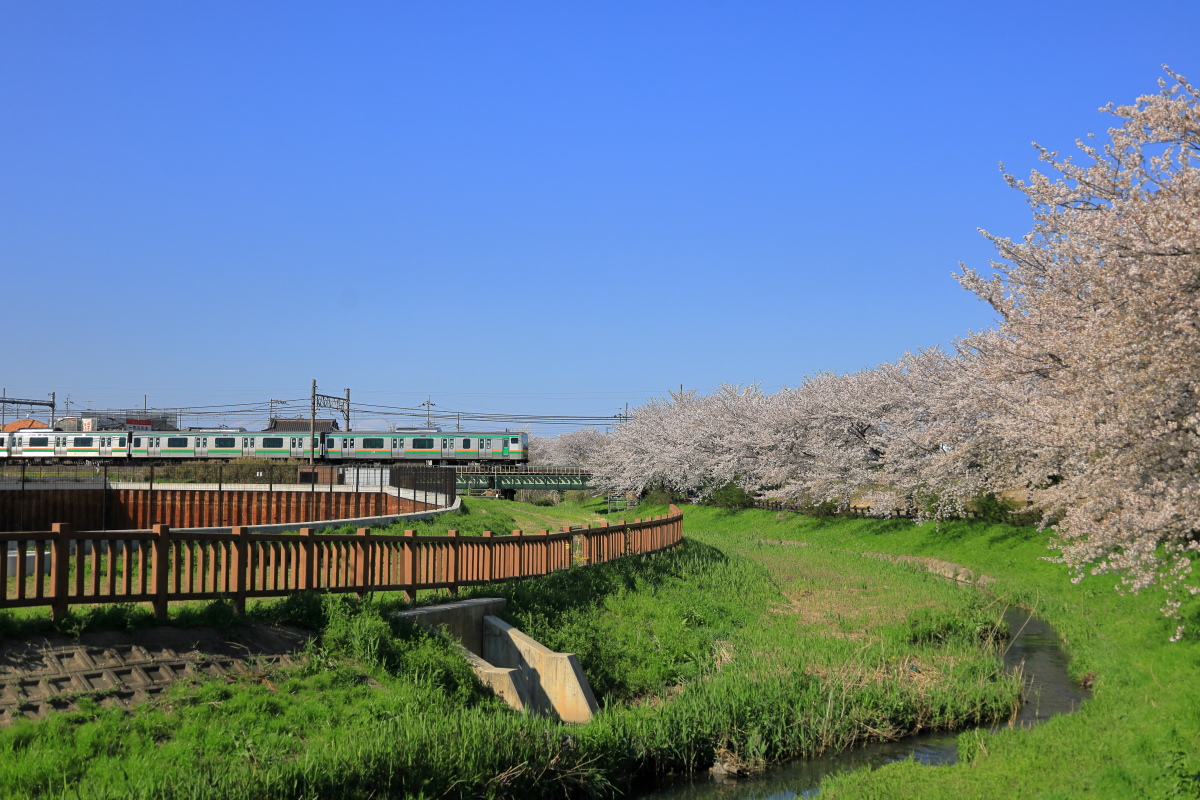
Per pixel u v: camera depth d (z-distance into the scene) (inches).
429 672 377.7
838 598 773.9
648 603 633.0
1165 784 271.3
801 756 406.0
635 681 502.9
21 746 252.1
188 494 1038.4
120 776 246.8
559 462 3622.0
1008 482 895.1
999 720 442.6
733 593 734.5
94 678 296.5
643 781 379.9
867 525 1317.7
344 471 1552.7
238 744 280.1
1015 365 644.7
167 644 330.3
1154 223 394.9
